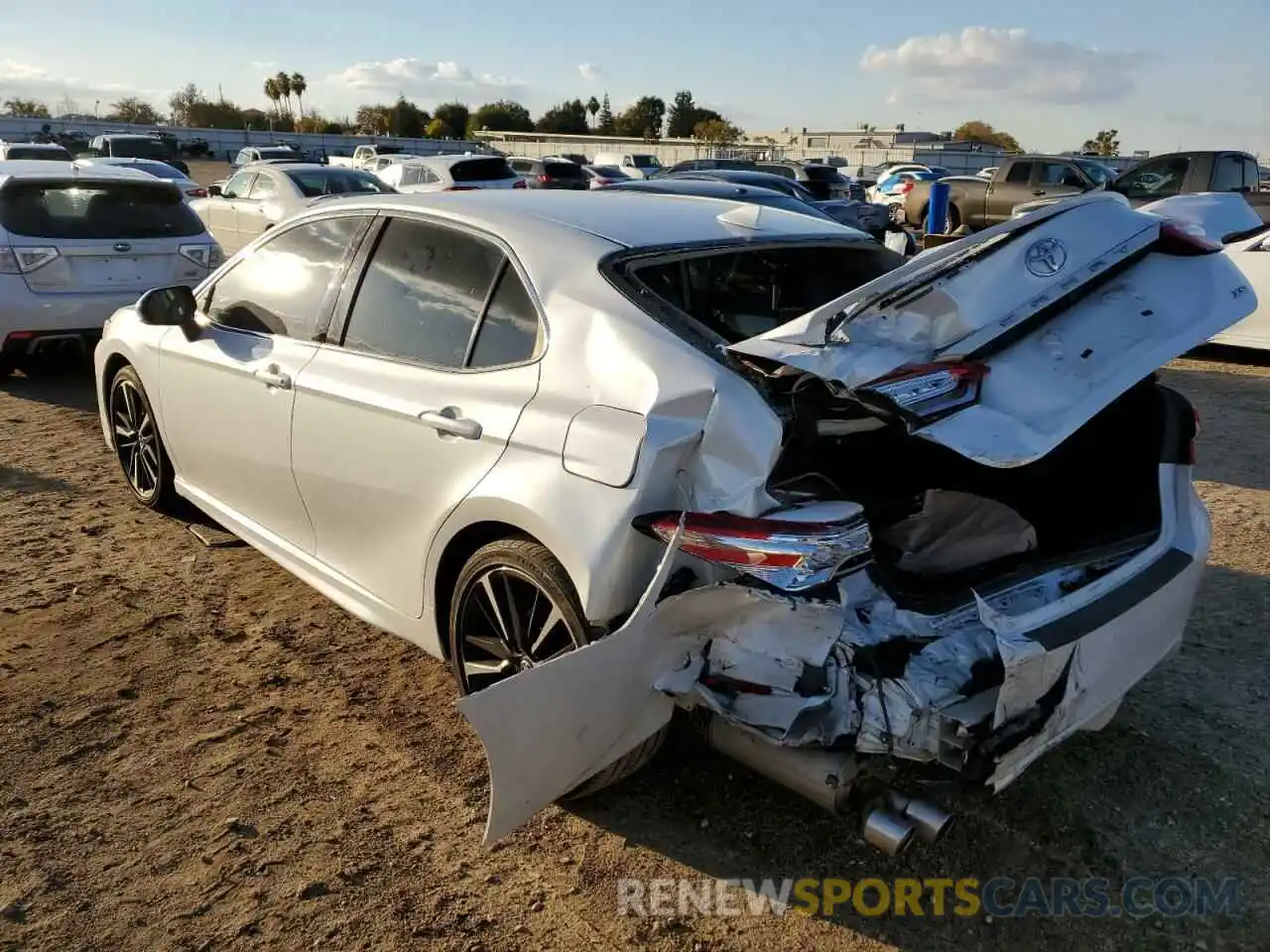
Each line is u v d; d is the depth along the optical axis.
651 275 2.94
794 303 3.31
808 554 2.28
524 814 2.39
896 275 2.41
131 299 7.58
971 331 2.43
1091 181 18.58
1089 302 2.58
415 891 2.61
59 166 7.84
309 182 13.41
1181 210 3.22
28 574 4.36
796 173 23.81
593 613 2.50
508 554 2.75
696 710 2.50
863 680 2.26
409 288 3.32
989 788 2.32
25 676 3.56
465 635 3.00
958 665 2.33
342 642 3.85
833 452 2.98
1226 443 6.72
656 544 2.47
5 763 3.08
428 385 3.08
